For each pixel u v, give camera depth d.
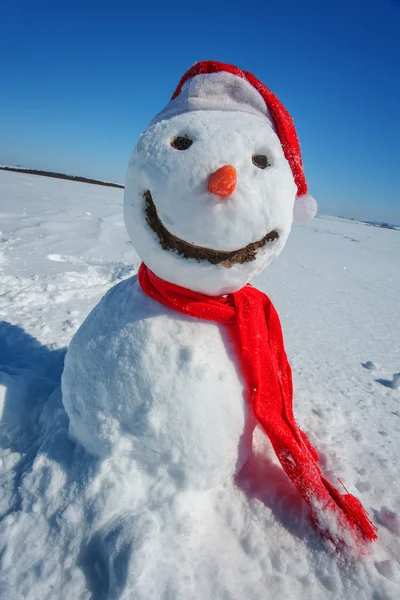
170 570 1.15
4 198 8.83
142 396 1.28
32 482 1.35
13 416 1.71
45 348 2.40
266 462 1.62
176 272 1.28
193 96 1.32
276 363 1.57
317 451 1.78
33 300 3.24
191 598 1.11
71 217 7.47
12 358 2.27
